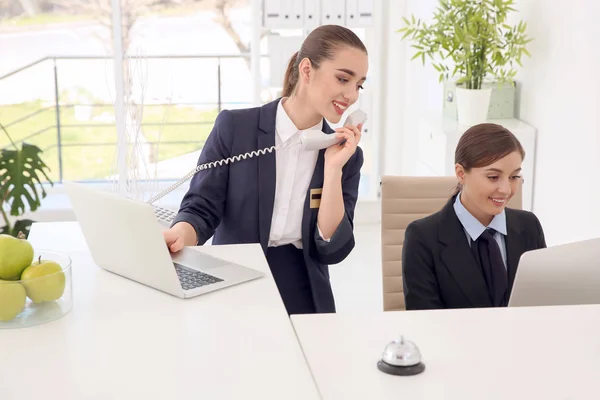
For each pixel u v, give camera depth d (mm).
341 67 2090
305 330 1619
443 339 1581
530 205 3867
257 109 2293
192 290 1807
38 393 1355
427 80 4746
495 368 1453
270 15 4852
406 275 2172
